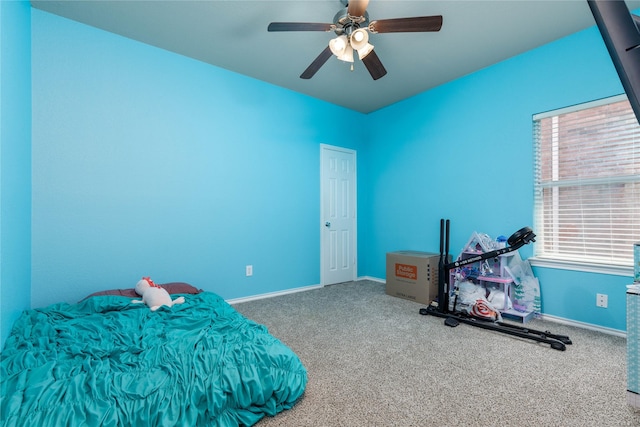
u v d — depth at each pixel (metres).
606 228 2.46
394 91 3.78
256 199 3.47
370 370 1.83
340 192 4.32
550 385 1.67
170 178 2.88
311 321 2.71
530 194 2.80
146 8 2.26
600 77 2.41
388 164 4.27
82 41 2.44
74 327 1.64
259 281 3.49
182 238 2.95
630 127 2.33
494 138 3.07
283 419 1.39
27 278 2.09
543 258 2.74
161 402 1.16
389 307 3.13
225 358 1.38
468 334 2.40
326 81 3.51
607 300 2.38
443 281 2.84
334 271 4.23
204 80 3.08
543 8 2.23
